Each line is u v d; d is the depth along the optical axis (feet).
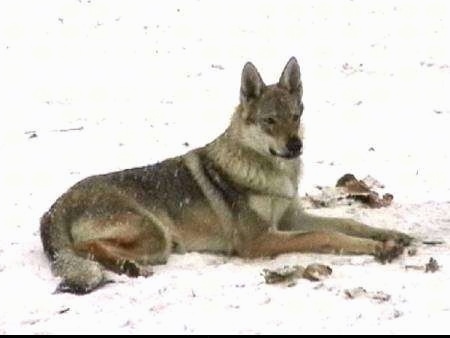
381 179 70.38
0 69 113.70
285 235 53.16
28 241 56.90
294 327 40.22
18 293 46.78
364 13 136.56
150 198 53.47
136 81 108.99
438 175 70.95
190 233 54.19
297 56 118.73
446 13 135.64
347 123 90.02
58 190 70.13
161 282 47.60
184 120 92.84
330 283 45.96
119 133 87.76
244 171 53.52
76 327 41.65
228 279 47.83
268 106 53.26
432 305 42.19
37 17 134.51
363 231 54.80
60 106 99.09
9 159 79.51
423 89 102.94
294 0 143.74
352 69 112.27
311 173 72.59
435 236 55.21
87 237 51.57
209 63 116.26
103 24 132.05
